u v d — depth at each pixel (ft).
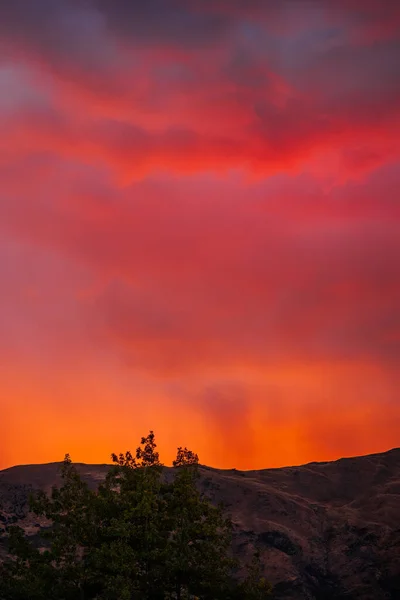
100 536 209.15
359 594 350.43
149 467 221.25
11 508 344.28
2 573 214.90
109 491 217.36
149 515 207.10
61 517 211.61
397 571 354.74
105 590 200.54
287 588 341.21
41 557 212.64
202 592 207.82
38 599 203.00
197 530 207.62
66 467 219.82
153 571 203.21
